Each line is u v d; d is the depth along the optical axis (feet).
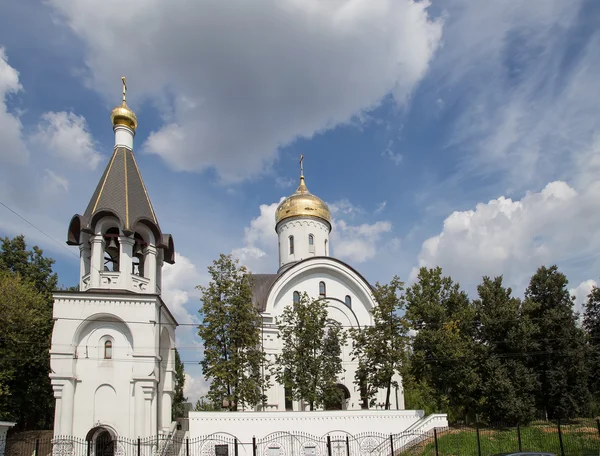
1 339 128.47
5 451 107.55
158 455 103.50
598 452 99.55
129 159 125.39
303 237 174.91
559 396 136.26
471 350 135.44
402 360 133.18
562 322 140.56
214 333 124.98
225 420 116.88
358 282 159.74
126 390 105.81
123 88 131.75
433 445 110.83
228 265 131.54
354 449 118.83
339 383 150.00
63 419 100.68
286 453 116.16
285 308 139.95
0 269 155.43
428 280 153.38
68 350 104.27
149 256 117.39
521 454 72.08
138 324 108.58
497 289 144.36
